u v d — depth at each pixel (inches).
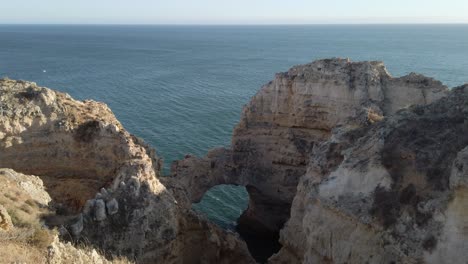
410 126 1051.9
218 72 5713.6
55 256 745.6
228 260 1389.0
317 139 1824.6
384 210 966.4
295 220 1258.6
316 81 1811.0
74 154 1353.3
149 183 1168.2
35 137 1306.6
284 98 1883.6
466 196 843.4
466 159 856.9
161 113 3329.2
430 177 935.7
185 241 1266.0
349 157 1104.2
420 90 1691.7
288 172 1873.8
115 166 1334.9
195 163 1902.1
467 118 990.4
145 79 4990.2
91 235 1053.2
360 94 1726.1
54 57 7362.2
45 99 1346.0
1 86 1354.6
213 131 2896.2
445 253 860.0
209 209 2009.1
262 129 1936.5
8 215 837.8
